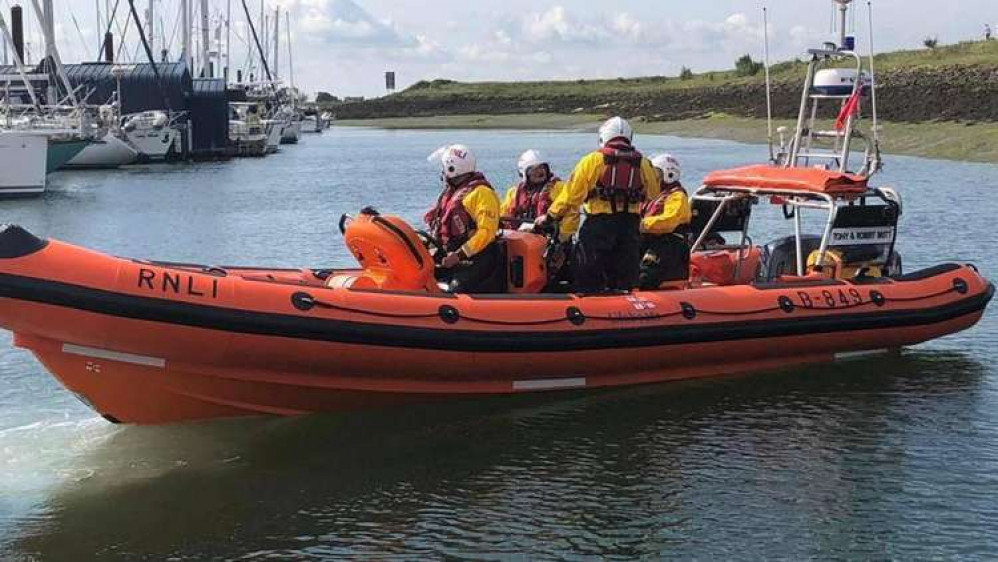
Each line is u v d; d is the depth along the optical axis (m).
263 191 26.66
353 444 6.42
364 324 6.38
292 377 6.45
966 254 13.35
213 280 6.15
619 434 6.60
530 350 6.79
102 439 6.45
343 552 5.08
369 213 6.96
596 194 7.14
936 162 28.42
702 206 8.78
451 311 6.62
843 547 5.09
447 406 6.99
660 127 55.19
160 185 28.89
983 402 7.23
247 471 6.02
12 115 27.81
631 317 7.09
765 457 6.23
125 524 5.38
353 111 100.69
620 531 5.29
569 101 82.25
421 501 5.65
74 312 5.82
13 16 34.31
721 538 5.20
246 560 5.00
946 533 5.22
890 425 6.77
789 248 8.65
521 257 7.20
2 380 7.68
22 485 5.80
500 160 36.91
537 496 5.71
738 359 7.62
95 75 41.19
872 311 7.93
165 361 6.16
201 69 52.47
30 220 19.83
